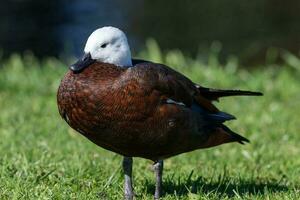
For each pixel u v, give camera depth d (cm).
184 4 3422
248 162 1173
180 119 891
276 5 3231
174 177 1060
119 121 858
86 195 945
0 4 3428
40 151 1169
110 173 1063
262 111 1563
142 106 862
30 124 1391
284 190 1001
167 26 3103
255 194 969
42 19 3234
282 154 1217
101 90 855
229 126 1427
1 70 1911
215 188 997
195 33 2958
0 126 1384
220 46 2714
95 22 3206
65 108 877
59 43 2920
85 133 884
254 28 2933
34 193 941
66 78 879
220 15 3191
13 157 1127
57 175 1032
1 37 2970
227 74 1859
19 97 1655
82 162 1106
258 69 2058
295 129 1411
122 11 3375
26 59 2595
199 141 938
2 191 945
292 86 1808
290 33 2809
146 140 879
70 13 3334
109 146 893
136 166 1124
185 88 922
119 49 896
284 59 2517
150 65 898
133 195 948
